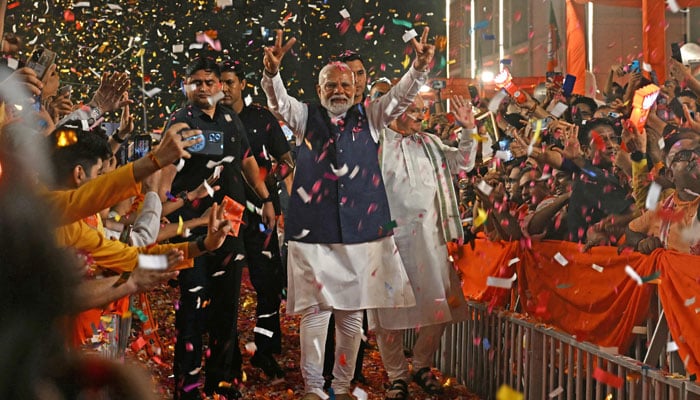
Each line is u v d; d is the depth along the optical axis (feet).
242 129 21.57
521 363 19.85
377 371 24.16
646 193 16.99
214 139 19.62
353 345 19.38
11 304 3.47
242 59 60.95
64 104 17.10
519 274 20.20
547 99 26.43
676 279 14.46
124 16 50.75
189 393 18.88
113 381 3.65
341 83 19.66
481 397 21.86
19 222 3.58
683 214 15.21
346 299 18.89
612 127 20.36
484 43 72.02
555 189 20.86
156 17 54.34
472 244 23.27
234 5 60.08
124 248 11.71
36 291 3.51
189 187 19.54
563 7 58.39
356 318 19.29
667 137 17.28
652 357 15.17
